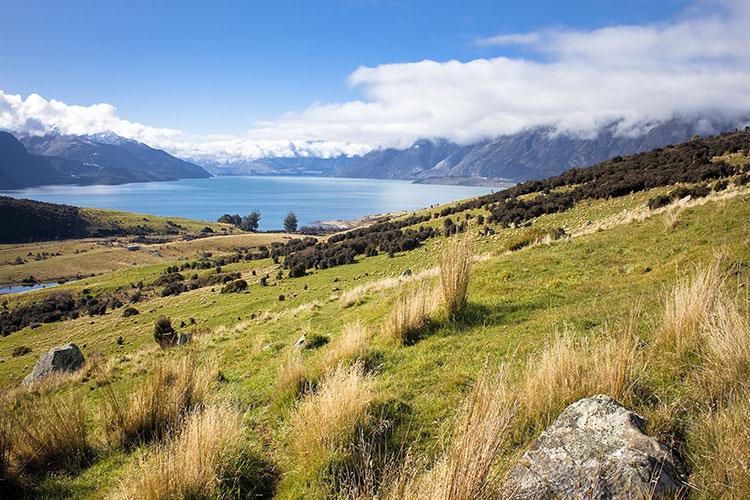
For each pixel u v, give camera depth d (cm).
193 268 10769
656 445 343
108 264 14025
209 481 468
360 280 4506
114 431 685
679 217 1802
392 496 366
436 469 372
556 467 339
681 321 563
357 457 473
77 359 2194
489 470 340
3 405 684
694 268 981
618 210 4112
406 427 534
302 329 1599
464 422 369
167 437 564
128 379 1393
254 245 16088
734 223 1502
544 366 520
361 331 980
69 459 625
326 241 9688
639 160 6262
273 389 846
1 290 11512
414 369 746
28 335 6362
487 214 6462
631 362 481
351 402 538
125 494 458
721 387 433
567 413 401
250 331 1950
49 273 13288
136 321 5506
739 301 649
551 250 1811
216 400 766
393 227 8950
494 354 734
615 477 314
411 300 1009
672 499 304
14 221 18750
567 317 843
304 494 452
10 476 557
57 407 692
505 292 1228
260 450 577
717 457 328
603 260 1474
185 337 2178
